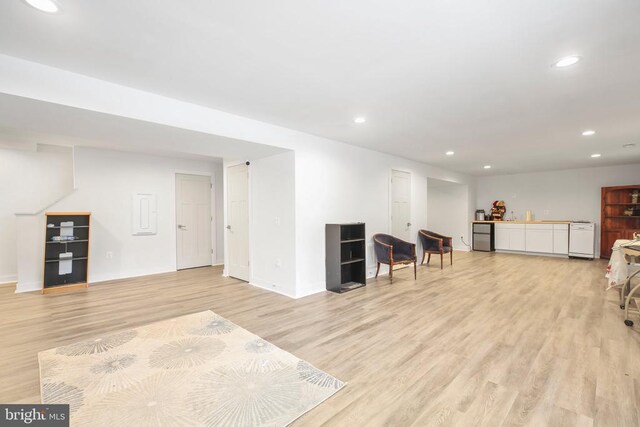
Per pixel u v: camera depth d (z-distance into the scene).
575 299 3.84
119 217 5.23
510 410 1.72
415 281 4.88
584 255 6.86
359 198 5.01
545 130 3.97
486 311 3.39
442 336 2.73
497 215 8.43
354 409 1.74
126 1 1.52
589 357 2.31
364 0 1.52
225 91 2.71
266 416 1.67
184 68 2.29
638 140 4.49
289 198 4.11
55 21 1.69
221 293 4.21
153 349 2.48
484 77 2.43
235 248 5.20
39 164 5.14
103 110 2.48
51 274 4.44
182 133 3.13
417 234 6.46
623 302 3.48
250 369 2.17
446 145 4.89
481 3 1.54
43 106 2.34
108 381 2.01
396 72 2.35
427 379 2.04
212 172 6.48
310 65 2.24
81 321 3.12
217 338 2.70
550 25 1.74
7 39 1.88
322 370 2.15
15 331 2.86
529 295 4.03
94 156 4.98
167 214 5.82
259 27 1.77
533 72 2.34
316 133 4.16
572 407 1.73
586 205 7.25
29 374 2.10
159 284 4.75
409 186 6.21
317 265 4.32
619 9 1.58
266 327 2.95
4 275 4.88
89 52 2.05
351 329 2.90
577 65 2.23
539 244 7.48
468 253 7.98
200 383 1.99
